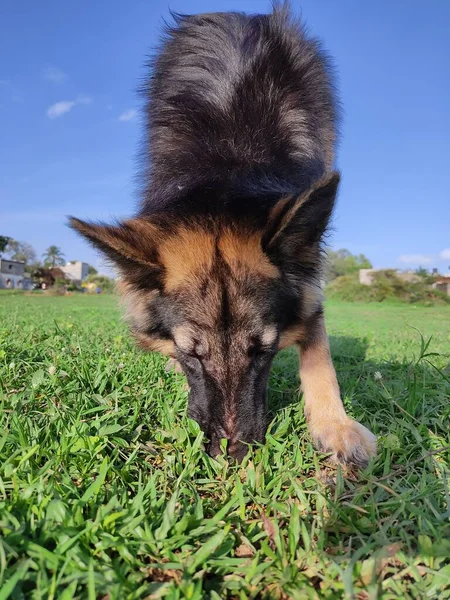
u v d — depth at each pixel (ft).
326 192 1.38
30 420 1.34
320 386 1.55
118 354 2.36
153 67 2.12
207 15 2.18
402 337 4.57
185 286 1.49
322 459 1.38
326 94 2.12
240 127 1.70
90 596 0.72
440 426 1.43
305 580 0.81
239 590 0.80
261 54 1.86
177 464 1.20
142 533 0.90
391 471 1.20
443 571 0.81
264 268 1.49
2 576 0.75
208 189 1.59
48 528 0.89
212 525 0.92
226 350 1.43
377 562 0.82
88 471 1.14
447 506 0.98
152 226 1.59
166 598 0.74
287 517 0.99
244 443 1.34
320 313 1.68
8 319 4.36
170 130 1.79
